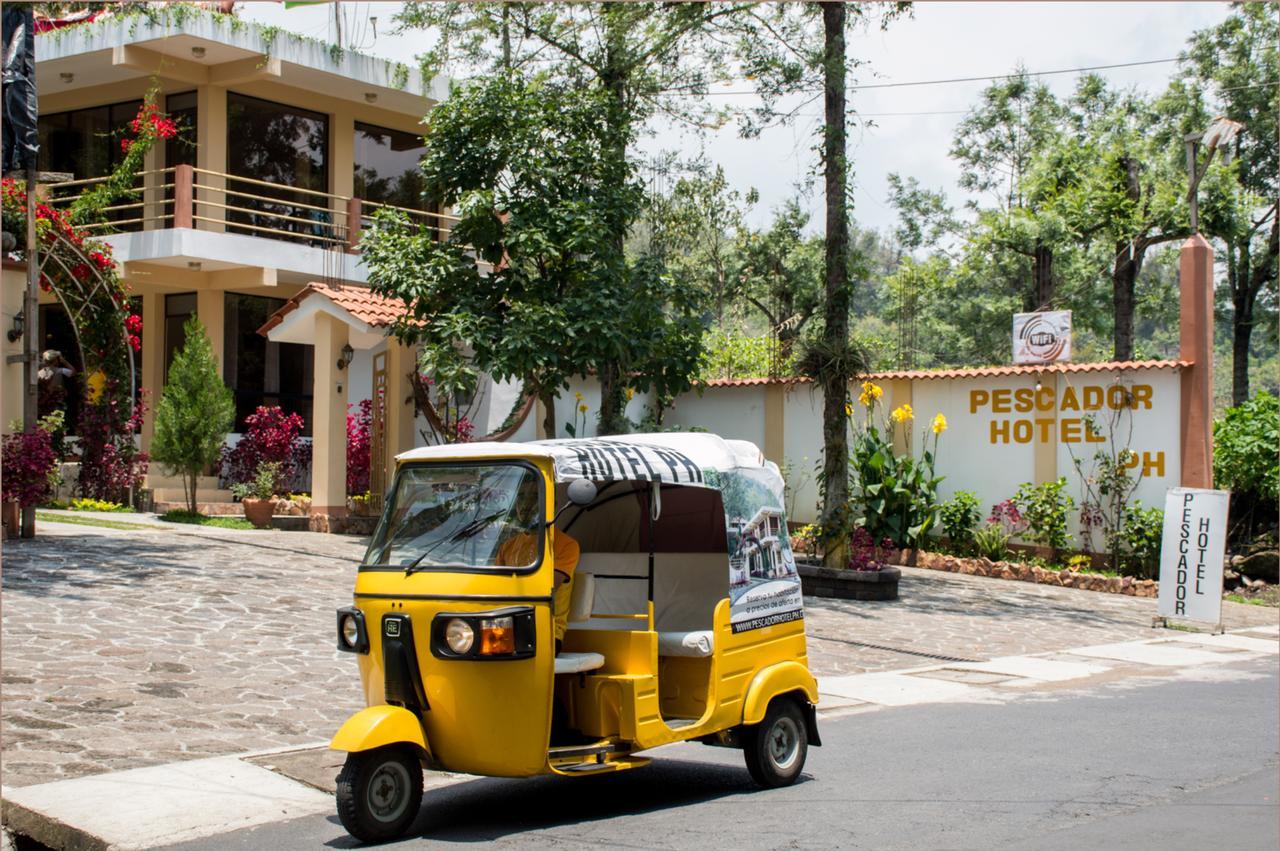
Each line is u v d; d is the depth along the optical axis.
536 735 6.72
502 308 18.70
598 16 19.91
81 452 22.81
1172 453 20.08
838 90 18.28
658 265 18.52
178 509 21.39
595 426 23.70
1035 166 36.34
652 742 7.19
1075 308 36.34
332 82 24.67
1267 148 35.53
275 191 25.08
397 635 6.76
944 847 6.32
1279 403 23.48
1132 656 14.17
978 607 17.52
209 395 20.42
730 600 7.73
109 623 11.57
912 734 9.56
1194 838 6.54
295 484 23.59
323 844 6.41
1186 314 20.03
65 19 23.78
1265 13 34.91
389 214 19.22
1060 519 20.83
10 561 14.34
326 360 20.67
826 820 6.93
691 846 6.37
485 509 7.05
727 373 28.95
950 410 22.39
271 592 13.86
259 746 8.30
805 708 8.23
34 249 16.30
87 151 25.42
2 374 16.52
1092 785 7.82
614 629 7.42
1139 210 33.06
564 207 17.92
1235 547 22.84
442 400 22.22
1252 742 9.30
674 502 8.27
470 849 6.34
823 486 22.55
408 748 6.62
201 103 23.92
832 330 18.34
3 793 7.02
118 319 20.73
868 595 17.50
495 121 18.41
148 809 6.85
